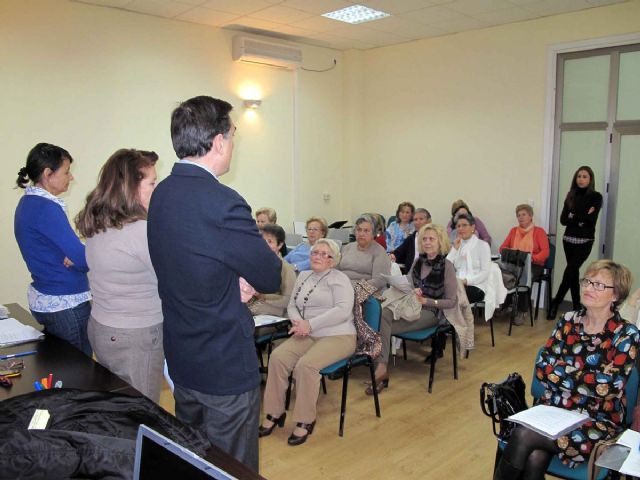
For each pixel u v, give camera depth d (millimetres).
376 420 3080
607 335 1979
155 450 827
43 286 2066
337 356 2871
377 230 5625
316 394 2820
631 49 5117
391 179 7207
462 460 2643
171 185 1331
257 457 1472
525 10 5332
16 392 1522
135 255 1620
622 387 1914
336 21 5773
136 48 5344
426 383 3633
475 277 4344
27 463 985
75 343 2125
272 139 6664
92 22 5023
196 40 5809
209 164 1350
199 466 742
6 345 1919
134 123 5402
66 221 2057
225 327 1337
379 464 2607
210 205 1276
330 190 7434
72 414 1212
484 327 5012
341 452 2721
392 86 7055
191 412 1403
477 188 6328
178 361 1382
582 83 5473
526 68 5773
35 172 2062
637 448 1545
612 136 5320
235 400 1374
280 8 5258
